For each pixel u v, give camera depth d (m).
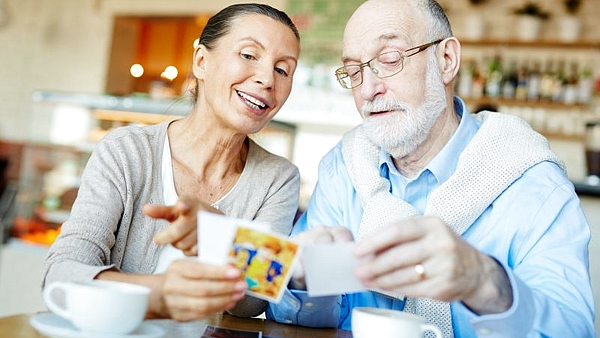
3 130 5.72
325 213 1.62
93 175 1.42
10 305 3.00
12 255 3.02
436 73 1.47
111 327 0.89
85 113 3.45
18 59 5.75
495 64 4.40
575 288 1.14
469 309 0.96
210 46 1.55
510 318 0.94
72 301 0.89
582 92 4.21
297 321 1.36
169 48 6.01
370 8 1.49
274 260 0.92
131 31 5.68
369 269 0.88
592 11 4.32
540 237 1.31
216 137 1.56
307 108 4.82
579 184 3.39
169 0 5.32
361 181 1.52
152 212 1.04
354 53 1.48
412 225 0.87
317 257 0.90
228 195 1.59
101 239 1.30
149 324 1.02
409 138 1.45
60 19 5.66
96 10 5.56
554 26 4.39
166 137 1.58
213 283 0.92
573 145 4.31
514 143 1.42
